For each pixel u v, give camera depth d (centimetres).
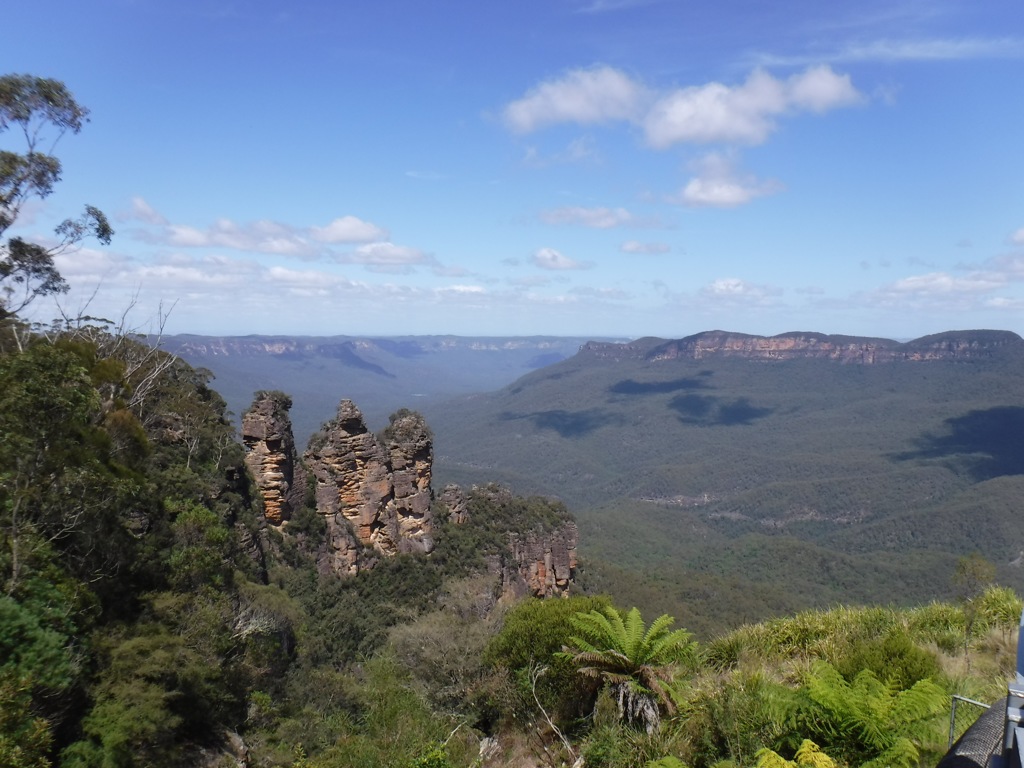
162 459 4078
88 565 2398
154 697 2041
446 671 2314
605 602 1627
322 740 2816
